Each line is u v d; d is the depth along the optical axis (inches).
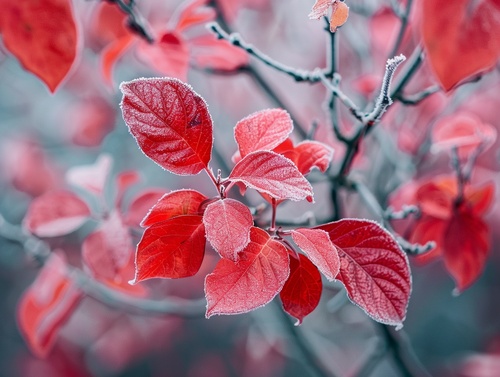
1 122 49.8
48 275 24.9
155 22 29.5
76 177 23.6
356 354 46.9
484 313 53.6
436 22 18.4
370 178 30.9
